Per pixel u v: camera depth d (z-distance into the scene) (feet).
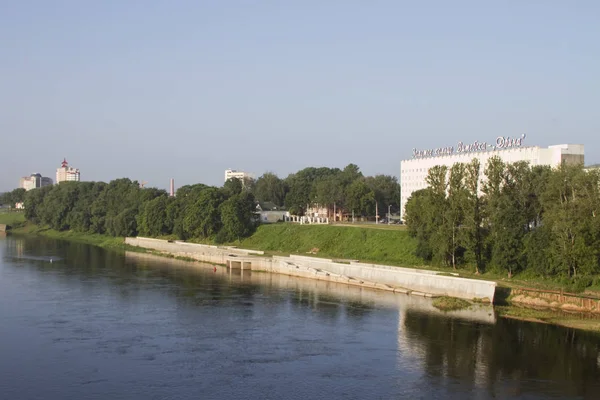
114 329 313.73
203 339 295.28
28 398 217.15
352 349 278.05
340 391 224.53
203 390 225.15
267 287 453.17
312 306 374.84
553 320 329.31
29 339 292.20
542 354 269.44
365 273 466.29
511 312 348.18
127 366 252.42
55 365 253.03
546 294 366.22
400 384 231.91
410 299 398.62
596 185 383.86
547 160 601.62
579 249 369.71
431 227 465.06
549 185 406.82
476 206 442.91
